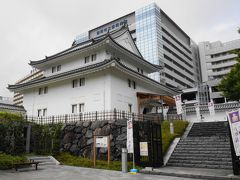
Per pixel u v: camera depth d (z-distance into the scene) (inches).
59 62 1144.2
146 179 427.8
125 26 1167.0
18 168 573.9
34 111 1119.0
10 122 708.0
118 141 658.2
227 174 444.8
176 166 570.6
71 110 967.6
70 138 770.8
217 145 633.0
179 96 868.0
